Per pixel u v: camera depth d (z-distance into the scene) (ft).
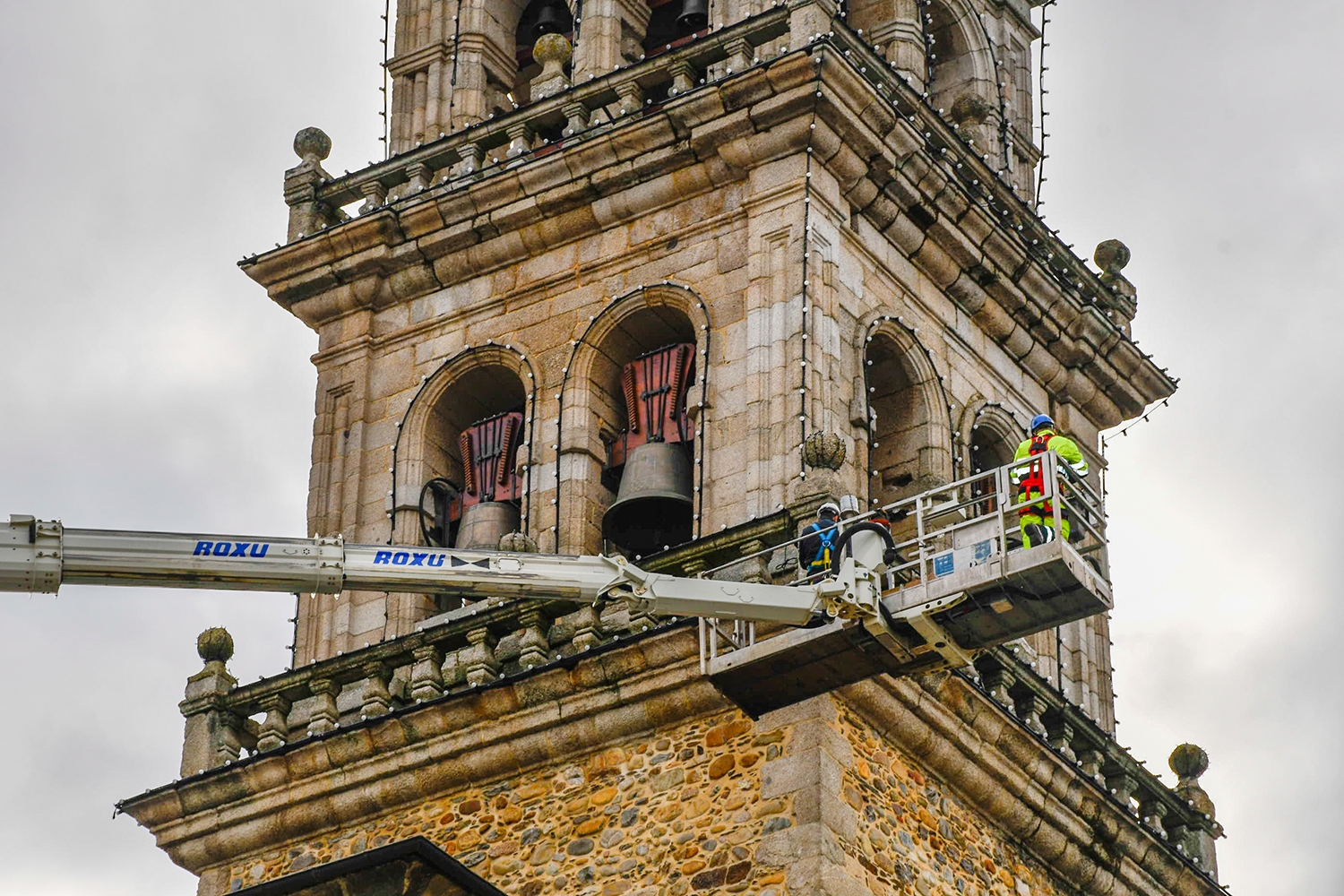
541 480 136.05
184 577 107.55
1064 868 132.16
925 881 123.03
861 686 122.21
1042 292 144.25
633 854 122.31
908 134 137.18
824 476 123.65
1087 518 116.88
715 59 139.74
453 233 142.41
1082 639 142.72
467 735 127.65
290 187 148.25
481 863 125.49
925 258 139.95
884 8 147.23
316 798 130.72
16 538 105.70
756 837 119.75
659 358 137.59
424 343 143.13
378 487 141.08
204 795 132.57
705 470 131.34
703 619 119.96
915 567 116.16
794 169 134.82
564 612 129.59
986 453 143.13
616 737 125.18
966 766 126.93
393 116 152.05
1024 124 155.33
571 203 140.15
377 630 136.26
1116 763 136.36
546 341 139.23
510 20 154.40
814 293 132.46
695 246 136.98
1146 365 149.18
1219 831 141.49
